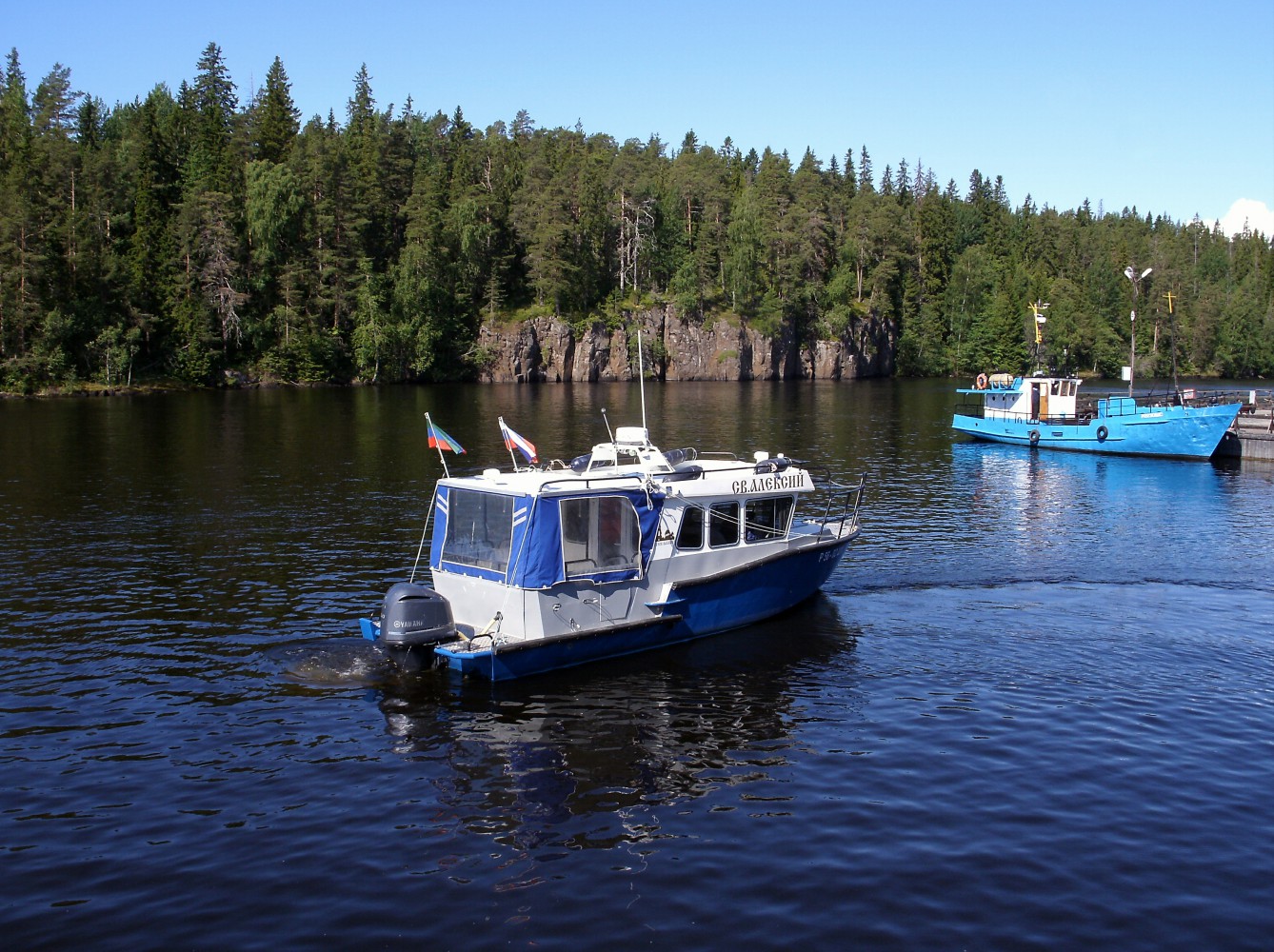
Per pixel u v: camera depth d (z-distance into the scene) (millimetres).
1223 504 37625
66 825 12477
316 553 27094
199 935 10281
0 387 93562
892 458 50719
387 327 119938
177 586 23578
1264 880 11398
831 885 11242
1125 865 11688
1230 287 188500
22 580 24094
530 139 190750
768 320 148000
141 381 104688
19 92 137375
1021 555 28109
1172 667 18578
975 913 10719
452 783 13727
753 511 21141
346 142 144375
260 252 115938
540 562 17469
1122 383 144625
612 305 143000
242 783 13688
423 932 10352
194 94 146125
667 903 10875
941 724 15914
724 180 174125
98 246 108500
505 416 72500
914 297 170000
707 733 15531
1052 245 195125
